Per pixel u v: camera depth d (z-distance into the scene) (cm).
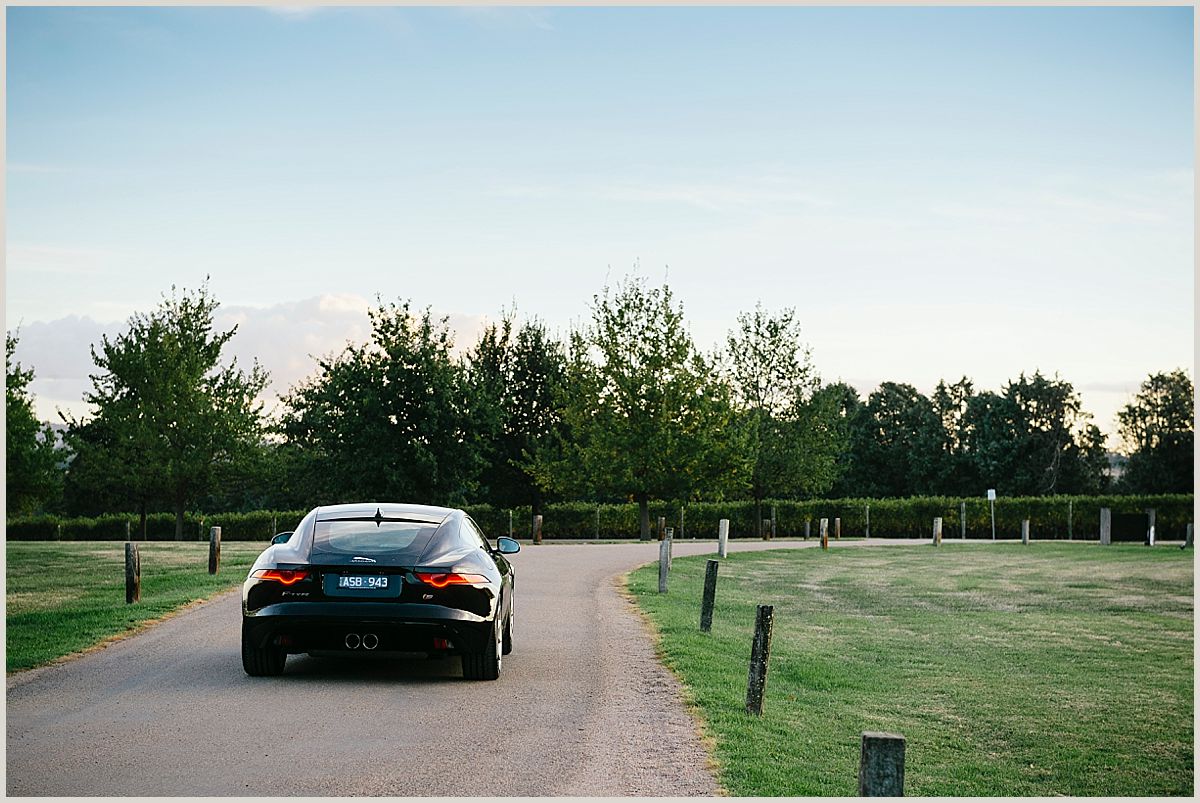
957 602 2330
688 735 802
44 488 4231
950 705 1191
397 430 4012
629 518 5247
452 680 988
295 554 945
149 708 842
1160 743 1048
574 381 4616
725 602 2006
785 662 1362
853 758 831
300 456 5488
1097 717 1159
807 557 3441
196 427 4462
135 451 4472
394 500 3981
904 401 8800
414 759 699
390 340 4053
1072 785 887
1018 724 1113
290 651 929
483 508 5119
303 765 679
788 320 5047
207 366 4628
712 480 4288
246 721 800
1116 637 1825
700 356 4347
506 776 665
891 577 2847
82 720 799
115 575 2162
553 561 2770
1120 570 3145
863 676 1340
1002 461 7944
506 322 5866
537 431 5738
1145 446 7900
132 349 4478
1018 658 1570
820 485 5128
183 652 1120
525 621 1450
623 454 4266
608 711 869
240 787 629
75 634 1225
